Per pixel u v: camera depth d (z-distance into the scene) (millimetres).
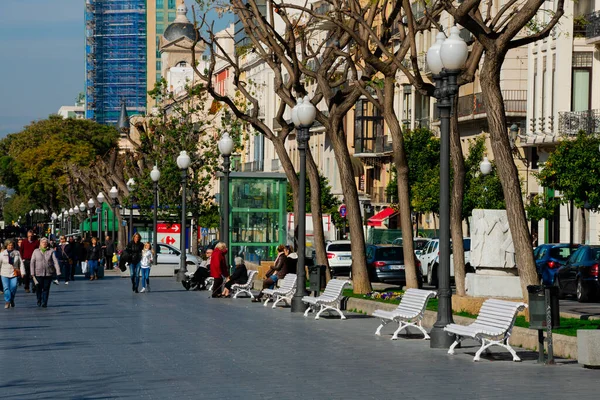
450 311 20734
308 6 92062
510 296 26078
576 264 36906
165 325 26469
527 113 60438
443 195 21016
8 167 145125
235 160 113188
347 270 56500
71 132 141375
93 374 17016
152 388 15312
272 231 46750
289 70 35969
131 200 70375
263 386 15383
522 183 55469
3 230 152500
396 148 31797
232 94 115312
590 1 54969
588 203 46781
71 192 123438
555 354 19062
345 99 34062
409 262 31859
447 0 23047
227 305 34750
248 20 36938
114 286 51125
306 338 22734
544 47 58250
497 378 16047
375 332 23641
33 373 17266
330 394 14523
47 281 34750
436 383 15539
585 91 55781
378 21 72188
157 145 70625
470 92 67812
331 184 91250
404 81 77812
